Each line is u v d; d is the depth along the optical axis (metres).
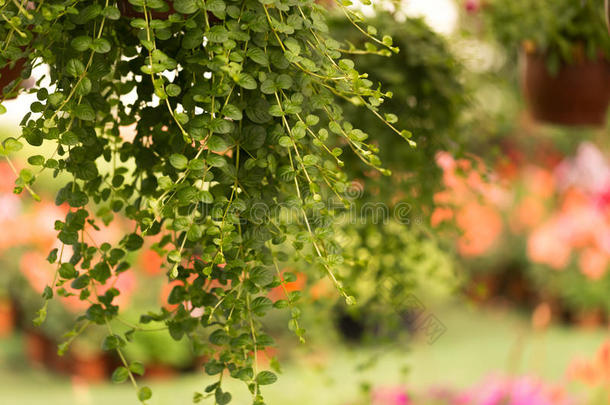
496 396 2.44
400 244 1.53
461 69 1.60
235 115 0.84
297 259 1.02
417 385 2.99
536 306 6.03
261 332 0.94
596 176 5.04
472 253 5.38
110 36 0.96
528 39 1.76
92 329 3.94
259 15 0.87
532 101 1.89
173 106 0.98
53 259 0.92
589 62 1.77
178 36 0.95
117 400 3.53
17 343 4.73
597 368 2.44
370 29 0.99
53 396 3.73
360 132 0.91
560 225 4.55
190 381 3.78
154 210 0.81
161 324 3.73
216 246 0.87
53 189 4.54
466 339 5.14
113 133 1.07
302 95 0.91
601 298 5.45
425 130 1.51
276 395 2.57
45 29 0.86
